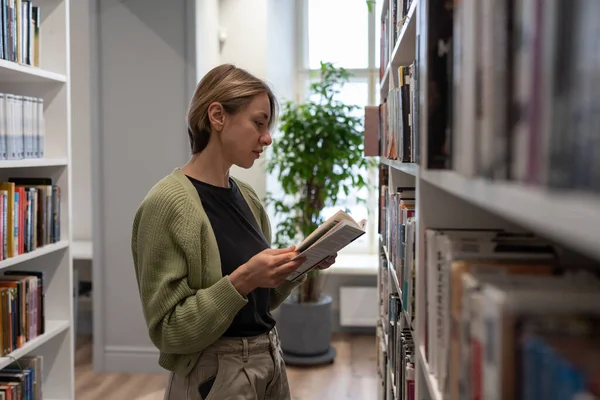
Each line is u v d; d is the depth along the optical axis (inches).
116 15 161.2
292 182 170.4
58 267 116.6
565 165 16.7
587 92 15.5
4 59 96.1
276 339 73.7
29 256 101.7
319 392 150.6
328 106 170.9
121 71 161.9
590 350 19.1
